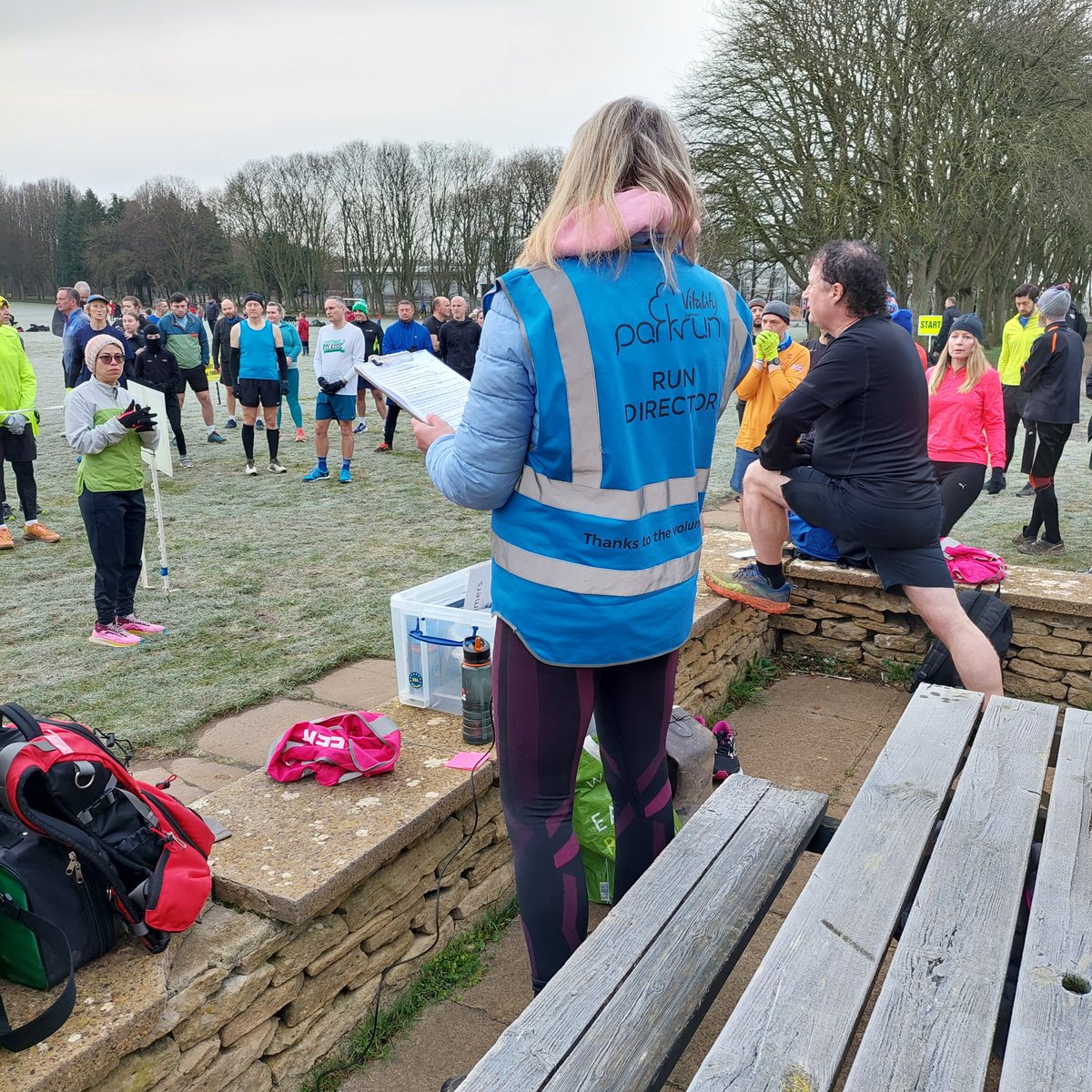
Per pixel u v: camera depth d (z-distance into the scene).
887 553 3.54
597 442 1.67
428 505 8.62
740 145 25.47
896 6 23.75
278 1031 2.22
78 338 9.66
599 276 1.67
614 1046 1.36
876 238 24.73
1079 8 23.16
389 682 4.59
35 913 1.86
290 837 2.41
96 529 4.95
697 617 4.09
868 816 1.89
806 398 3.47
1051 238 31.62
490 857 2.91
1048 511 6.98
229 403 13.82
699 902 1.71
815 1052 1.25
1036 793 2.00
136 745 3.87
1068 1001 1.35
